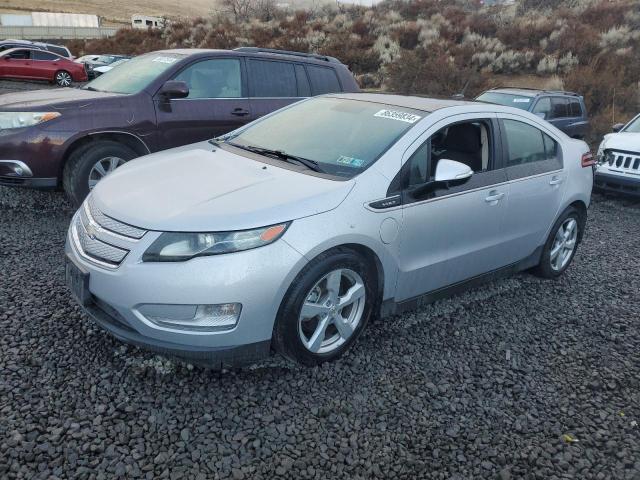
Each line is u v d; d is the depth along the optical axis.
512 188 4.28
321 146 3.85
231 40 26.86
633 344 4.03
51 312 3.70
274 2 38.62
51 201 6.13
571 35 21.08
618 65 18.17
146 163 3.83
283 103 7.02
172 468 2.49
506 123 4.39
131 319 2.93
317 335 3.25
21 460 2.45
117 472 2.44
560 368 3.62
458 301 4.49
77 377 3.05
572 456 2.82
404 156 3.61
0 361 3.12
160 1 99.25
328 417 2.93
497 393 3.28
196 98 6.35
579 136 13.26
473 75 17.86
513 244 4.46
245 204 3.04
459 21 25.22
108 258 3.01
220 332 2.89
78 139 5.57
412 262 3.69
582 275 5.37
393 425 2.92
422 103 4.22
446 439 2.86
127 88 6.14
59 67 22.53
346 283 3.42
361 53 22.66
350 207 3.26
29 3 72.25
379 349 3.63
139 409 2.85
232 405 2.94
